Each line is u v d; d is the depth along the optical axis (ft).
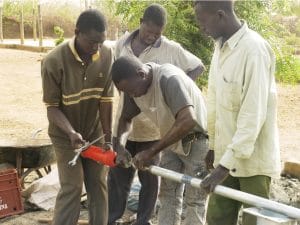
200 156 12.56
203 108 12.26
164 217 13.41
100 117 13.39
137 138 14.47
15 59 60.39
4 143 18.08
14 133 28.43
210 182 9.92
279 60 23.90
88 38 11.56
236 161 10.10
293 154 24.23
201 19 10.05
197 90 12.12
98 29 11.51
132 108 12.40
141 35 14.28
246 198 9.35
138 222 14.75
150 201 14.73
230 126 10.43
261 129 10.32
